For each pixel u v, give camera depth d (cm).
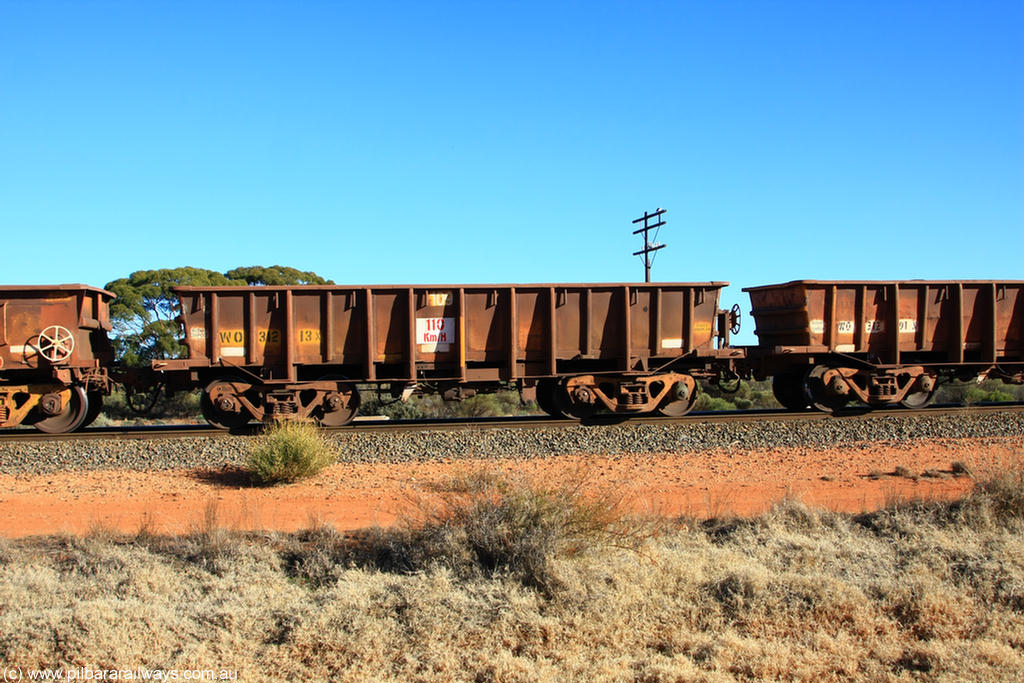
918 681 538
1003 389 2969
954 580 714
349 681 542
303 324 1599
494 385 1739
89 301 1600
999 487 922
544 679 536
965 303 1884
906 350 1847
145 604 656
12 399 1525
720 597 673
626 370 1678
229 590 705
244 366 1588
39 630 602
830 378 1781
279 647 594
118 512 1009
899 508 932
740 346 1897
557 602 645
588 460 1365
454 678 545
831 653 579
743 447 1470
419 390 1717
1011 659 564
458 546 743
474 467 1285
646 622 624
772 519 879
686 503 1034
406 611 634
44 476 1256
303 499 1085
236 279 3941
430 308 1641
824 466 1302
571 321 1680
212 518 862
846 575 721
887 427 1608
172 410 2850
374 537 822
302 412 1581
